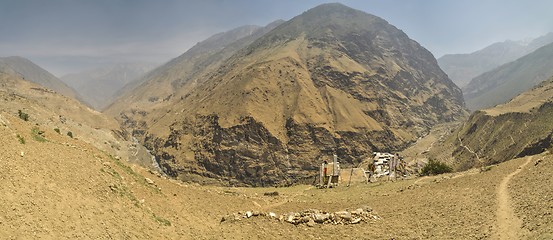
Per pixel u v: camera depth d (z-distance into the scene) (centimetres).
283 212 4422
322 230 3353
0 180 2331
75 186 2780
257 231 3238
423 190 5091
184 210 3591
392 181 7356
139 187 3562
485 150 17625
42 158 2962
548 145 13950
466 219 3394
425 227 3362
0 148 2755
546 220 2850
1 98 12394
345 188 7256
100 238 2317
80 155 3453
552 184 3684
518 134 16375
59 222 2261
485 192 4172
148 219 2945
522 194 3725
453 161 18875
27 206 2238
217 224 3469
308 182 12962
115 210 2784
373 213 3891
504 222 3117
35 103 14900
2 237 1889
